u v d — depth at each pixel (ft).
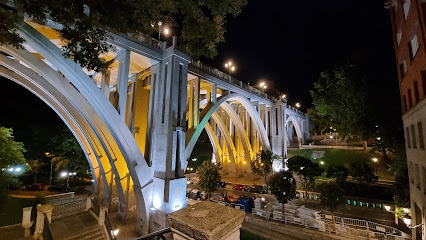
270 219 61.98
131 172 51.16
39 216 35.40
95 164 70.59
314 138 201.46
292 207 68.13
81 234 37.60
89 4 24.61
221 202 75.05
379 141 85.30
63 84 42.06
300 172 82.02
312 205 74.23
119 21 26.63
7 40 22.39
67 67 40.22
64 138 95.35
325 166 114.11
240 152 135.44
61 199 66.18
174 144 52.80
